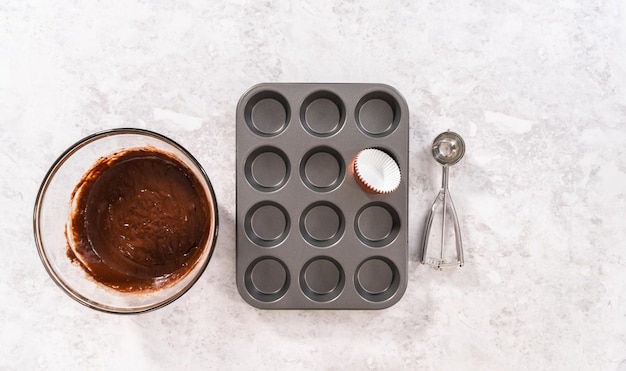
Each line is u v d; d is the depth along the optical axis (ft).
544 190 3.22
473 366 3.22
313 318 3.21
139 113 3.17
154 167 2.89
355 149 3.05
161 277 2.84
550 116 3.21
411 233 3.21
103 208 2.89
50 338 3.19
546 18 3.20
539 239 3.22
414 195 3.20
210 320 3.19
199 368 3.18
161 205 2.89
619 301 3.23
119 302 2.78
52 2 3.16
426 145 3.19
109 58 3.17
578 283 3.23
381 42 3.18
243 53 3.17
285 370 3.20
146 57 3.16
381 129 3.13
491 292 3.22
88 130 3.18
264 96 3.08
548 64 3.21
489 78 3.20
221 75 3.17
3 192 3.18
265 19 3.17
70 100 3.17
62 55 3.17
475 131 3.20
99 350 3.19
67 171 2.74
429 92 3.19
